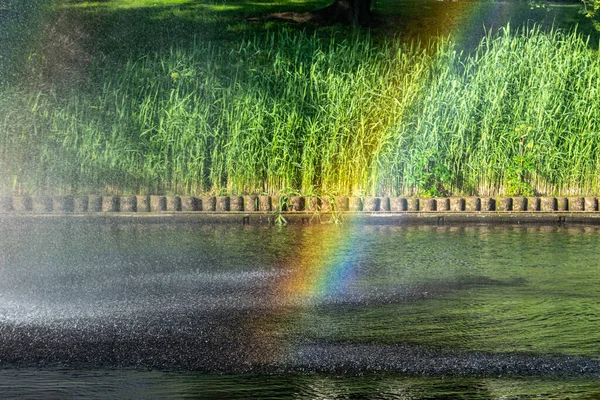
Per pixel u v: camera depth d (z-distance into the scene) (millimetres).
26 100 20031
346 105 19359
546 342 8516
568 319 9461
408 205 17906
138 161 18453
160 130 18625
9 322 9094
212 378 7320
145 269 12203
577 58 20688
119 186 18406
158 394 6922
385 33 30906
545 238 15273
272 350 8172
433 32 31344
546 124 19234
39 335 8586
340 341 8516
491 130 18953
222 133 18734
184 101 19203
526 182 18859
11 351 8039
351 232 15938
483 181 18719
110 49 27578
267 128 18953
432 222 17312
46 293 10578
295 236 15406
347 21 31297
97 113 19531
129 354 7980
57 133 18719
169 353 8039
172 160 18547
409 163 18375
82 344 8289
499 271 12219
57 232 15680
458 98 19281
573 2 35531
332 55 21375
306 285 11148
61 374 7402
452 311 9812
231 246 14258
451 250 13953
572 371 7551
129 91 20578
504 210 17938
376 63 21938
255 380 7270
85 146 18422
